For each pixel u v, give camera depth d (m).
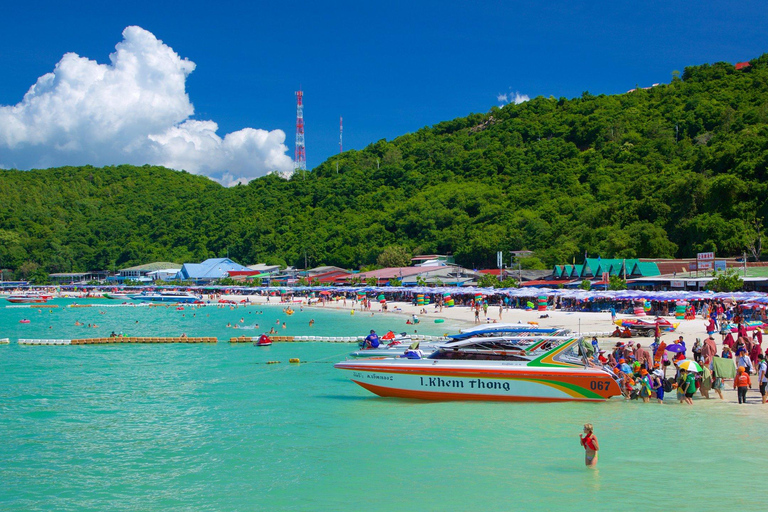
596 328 53.41
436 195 180.88
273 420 26.84
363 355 37.34
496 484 18.64
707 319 52.25
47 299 141.25
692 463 19.72
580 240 116.75
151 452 22.73
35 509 17.92
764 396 26.41
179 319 88.44
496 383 27.92
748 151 113.31
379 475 19.73
